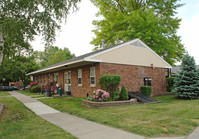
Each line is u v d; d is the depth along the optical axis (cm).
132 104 992
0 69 2642
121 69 1267
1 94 1917
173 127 486
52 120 623
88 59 1084
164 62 1673
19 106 947
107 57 1185
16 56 1027
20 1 742
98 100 916
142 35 1884
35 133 456
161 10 2319
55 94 1680
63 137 416
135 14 1970
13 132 471
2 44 769
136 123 530
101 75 1141
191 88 1240
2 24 696
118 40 2519
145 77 1456
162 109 780
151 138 405
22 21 799
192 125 504
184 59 1341
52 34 916
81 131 476
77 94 1408
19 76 2936
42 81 2416
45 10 838
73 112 759
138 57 1417
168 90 1716
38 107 938
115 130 479
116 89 1120
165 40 1984
